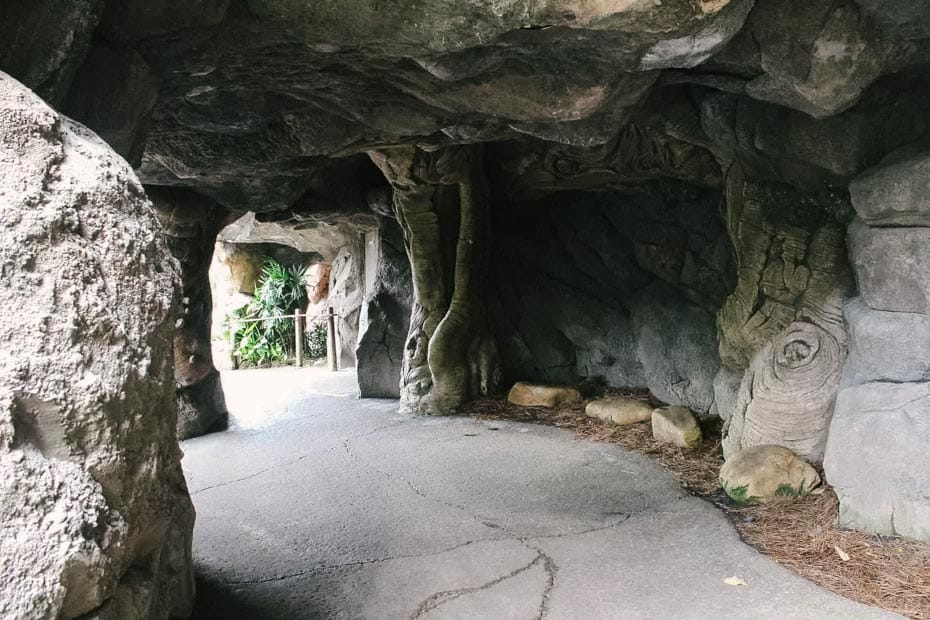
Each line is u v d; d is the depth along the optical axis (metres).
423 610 2.83
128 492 1.37
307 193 6.84
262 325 11.28
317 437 5.82
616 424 5.83
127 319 1.37
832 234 3.89
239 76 2.88
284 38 2.40
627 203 6.54
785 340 4.04
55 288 1.24
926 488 3.05
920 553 2.98
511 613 2.78
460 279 6.56
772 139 3.77
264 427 6.27
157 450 1.48
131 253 1.41
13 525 1.11
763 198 4.16
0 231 1.20
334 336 10.03
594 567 3.17
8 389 1.15
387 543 3.53
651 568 3.13
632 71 2.62
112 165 1.49
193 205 5.45
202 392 6.11
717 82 3.24
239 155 3.97
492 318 7.20
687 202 6.08
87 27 1.87
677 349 6.00
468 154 6.14
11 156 1.29
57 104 1.95
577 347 7.14
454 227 6.63
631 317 6.60
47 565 1.13
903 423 3.15
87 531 1.23
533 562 3.25
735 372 4.64
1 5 1.69
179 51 2.38
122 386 1.32
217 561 3.35
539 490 4.30
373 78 2.93
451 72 2.54
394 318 7.52
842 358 3.83
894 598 2.75
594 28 2.18
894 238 3.24
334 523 3.82
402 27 2.25
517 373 7.29
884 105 3.36
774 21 2.64
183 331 5.89
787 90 2.96
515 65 2.67
